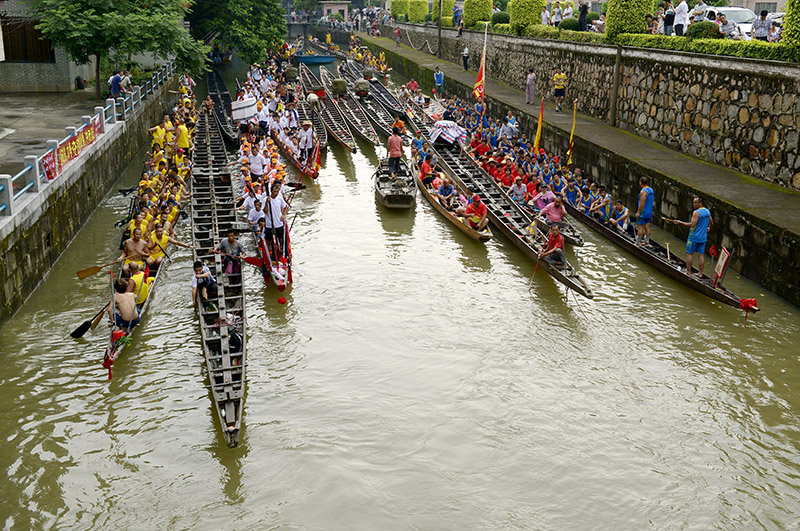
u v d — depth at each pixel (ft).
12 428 35.32
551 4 171.01
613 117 87.71
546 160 71.92
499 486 32.14
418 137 94.79
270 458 33.78
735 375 40.83
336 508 30.63
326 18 320.50
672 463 33.65
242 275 49.60
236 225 61.11
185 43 96.17
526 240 59.57
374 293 51.93
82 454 33.71
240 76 174.40
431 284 53.62
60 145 56.90
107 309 46.50
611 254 59.47
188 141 83.76
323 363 42.32
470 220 61.87
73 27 86.58
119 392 38.65
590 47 94.02
